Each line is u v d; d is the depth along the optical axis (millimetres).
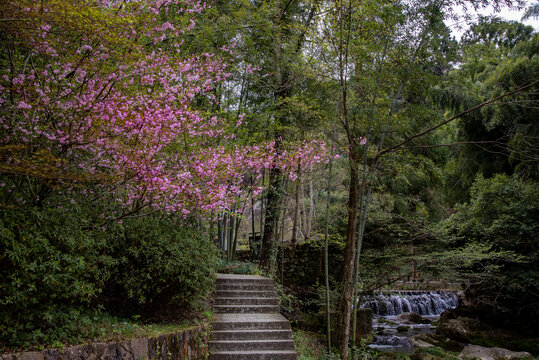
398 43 7043
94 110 3867
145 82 4551
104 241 4207
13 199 3791
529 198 10227
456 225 11250
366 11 6375
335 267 11969
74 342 3434
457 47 7043
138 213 5141
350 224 8227
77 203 4258
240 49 7867
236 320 6398
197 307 6266
